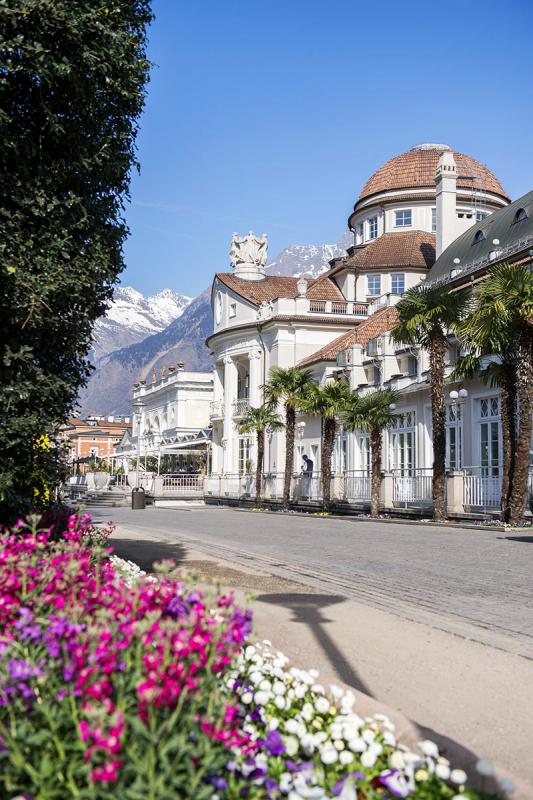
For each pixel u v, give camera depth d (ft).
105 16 27.48
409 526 79.00
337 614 28.27
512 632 25.30
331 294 176.24
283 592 33.47
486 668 20.76
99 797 9.78
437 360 81.66
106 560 31.86
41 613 14.03
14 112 27.91
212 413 192.95
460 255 128.06
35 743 10.18
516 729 16.05
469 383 91.76
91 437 377.91
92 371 33.12
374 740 13.87
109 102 30.63
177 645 11.12
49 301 27.73
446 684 19.26
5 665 11.50
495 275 68.08
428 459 101.91
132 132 32.04
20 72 26.50
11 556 16.58
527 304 65.41
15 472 29.37
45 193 27.78
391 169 184.24
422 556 49.08
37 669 10.78
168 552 49.47
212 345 188.96
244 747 12.30
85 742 10.03
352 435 126.52
